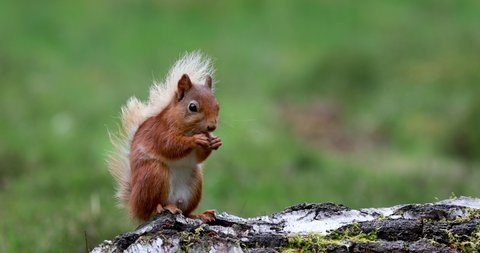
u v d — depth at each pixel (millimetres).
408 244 5586
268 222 5996
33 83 19344
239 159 13195
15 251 8188
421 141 16578
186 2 26094
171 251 5547
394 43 22719
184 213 6242
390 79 20219
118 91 18797
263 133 15227
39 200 10633
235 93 19562
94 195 10172
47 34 23609
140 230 5754
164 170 6039
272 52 23219
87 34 23797
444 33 23609
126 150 6379
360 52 21641
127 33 24016
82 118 16484
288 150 14055
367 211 6121
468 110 16672
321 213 6098
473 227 5742
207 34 24375
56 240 8555
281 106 19234
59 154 13883
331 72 20656
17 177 12234
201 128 6047
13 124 15742
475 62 19984
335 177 12227
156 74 20656
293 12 26141
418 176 12578
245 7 26156
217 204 10367
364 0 27109
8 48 22141
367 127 17781
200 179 6234
